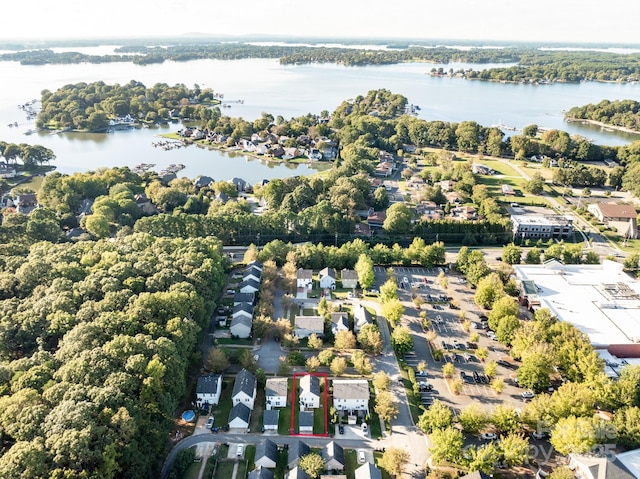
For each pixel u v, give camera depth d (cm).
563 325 14238
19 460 8256
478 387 13562
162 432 10781
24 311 13038
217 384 12900
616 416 11419
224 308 17125
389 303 16125
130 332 12331
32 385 10338
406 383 13650
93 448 8988
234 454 11225
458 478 10475
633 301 16575
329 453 10875
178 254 17338
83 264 16150
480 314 17100
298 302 17712
